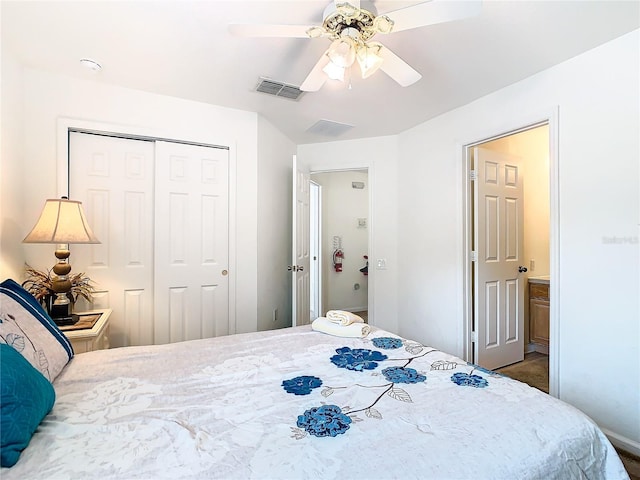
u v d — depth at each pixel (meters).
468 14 1.38
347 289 5.58
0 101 1.99
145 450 0.87
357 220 5.67
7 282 1.42
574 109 2.12
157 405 1.12
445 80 2.44
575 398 2.12
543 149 3.74
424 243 3.37
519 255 3.43
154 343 2.77
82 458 0.83
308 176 3.98
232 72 2.36
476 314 3.05
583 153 2.08
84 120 2.49
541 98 2.30
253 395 1.19
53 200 2.03
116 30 1.88
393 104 2.91
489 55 2.09
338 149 3.99
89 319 2.18
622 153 1.90
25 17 1.77
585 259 2.07
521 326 3.43
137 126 2.67
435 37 1.90
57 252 2.11
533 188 3.65
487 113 2.71
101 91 2.55
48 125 2.39
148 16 1.76
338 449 0.87
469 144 2.91
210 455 0.85
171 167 2.84
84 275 2.57
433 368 1.44
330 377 1.34
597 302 2.01
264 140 3.29
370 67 1.68
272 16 1.75
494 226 3.20
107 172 2.65
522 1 1.60
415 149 3.48
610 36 1.90
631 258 1.87
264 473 0.79
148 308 2.78
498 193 3.23
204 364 1.48
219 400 1.15
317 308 5.24
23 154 2.30
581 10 1.67
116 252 2.68
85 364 1.45
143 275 2.77
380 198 3.81
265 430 0.97
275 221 3.56
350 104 2.92
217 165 3.01
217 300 3.01
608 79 1.96
